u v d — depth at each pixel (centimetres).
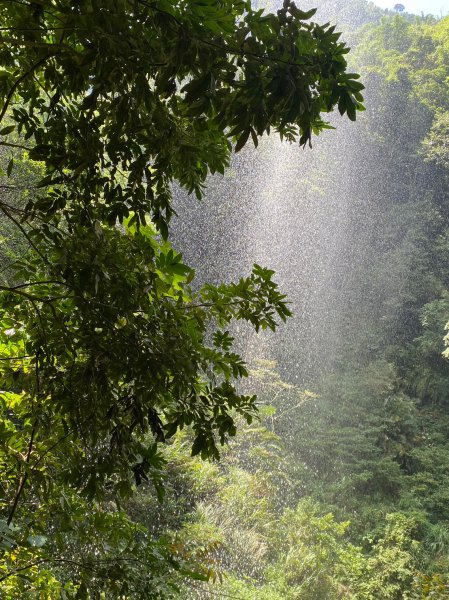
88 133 128
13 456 157
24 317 154
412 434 1694
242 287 153
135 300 138
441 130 2311
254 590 849
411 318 2084
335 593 931
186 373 136
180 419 143
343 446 1500
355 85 112
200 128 117
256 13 110
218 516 986
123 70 109
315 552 972
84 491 135
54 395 139
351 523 1291
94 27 101
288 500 1212
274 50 109
